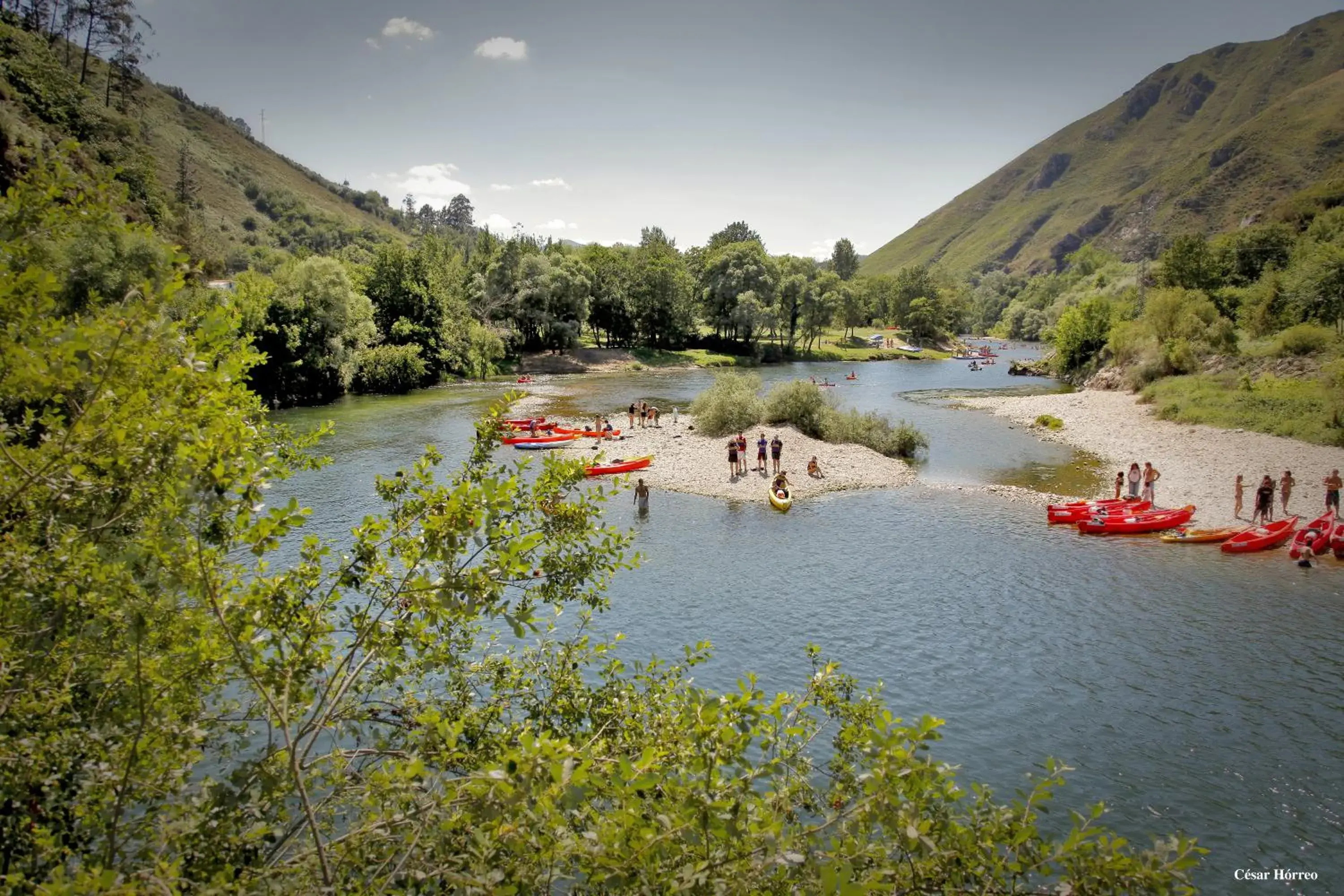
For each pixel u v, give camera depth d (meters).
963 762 13.63
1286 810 12.34
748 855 4.08
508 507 5.15
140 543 4.68
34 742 4.42
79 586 4.43
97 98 122.75
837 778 6.26
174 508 4.52
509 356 87.94
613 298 98.44
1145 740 14.33
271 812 5.11
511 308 90.38
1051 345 128.12
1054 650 18.06
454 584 4.99
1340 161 175.12
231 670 5.31
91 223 5.49
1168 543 26.30
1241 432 42.91
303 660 4.80
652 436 44.41
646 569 23.75
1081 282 166.75
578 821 4.92
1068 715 15.22
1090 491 33.72
